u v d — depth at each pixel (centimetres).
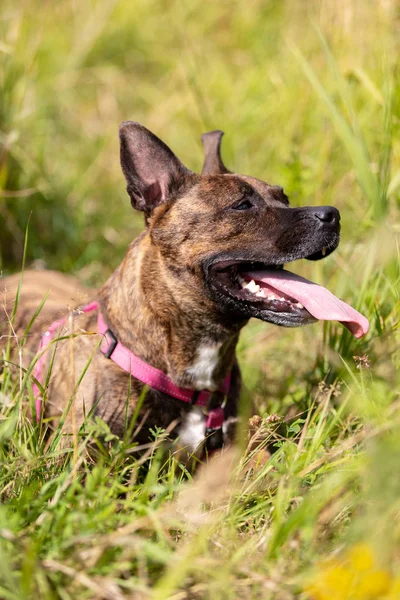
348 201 586
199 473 432
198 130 802
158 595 287
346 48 629
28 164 707
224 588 302
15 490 361
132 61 1017
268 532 340
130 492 371
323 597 288
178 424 453
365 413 391
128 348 446
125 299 453
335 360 483
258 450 416
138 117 940
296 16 810
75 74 966
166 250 451
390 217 539
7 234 689
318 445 388
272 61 793
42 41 916
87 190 791
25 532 328
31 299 540
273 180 685
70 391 447
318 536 341
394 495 317
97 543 317
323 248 443
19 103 726
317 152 629
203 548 321
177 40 999
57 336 459
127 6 1053
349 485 359
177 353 449
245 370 532
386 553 301
